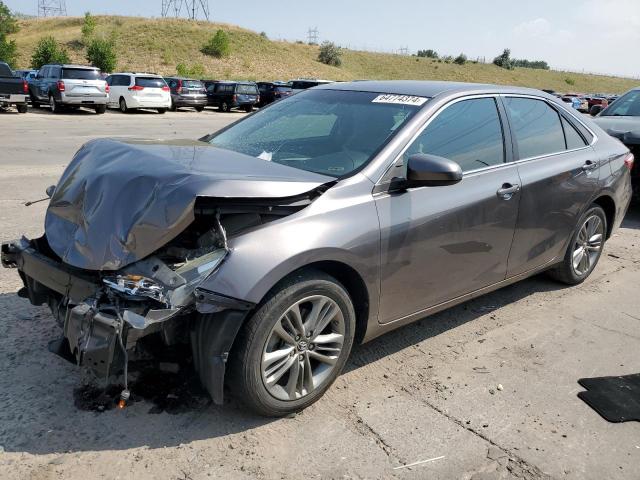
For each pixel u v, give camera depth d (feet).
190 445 9.08
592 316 14.92
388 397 10.75
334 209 9.91
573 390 11.32
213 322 8.77
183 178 8.96
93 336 8.36
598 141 16.49
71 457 8.66
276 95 103.19
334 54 233.35
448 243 11.66
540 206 13.87
